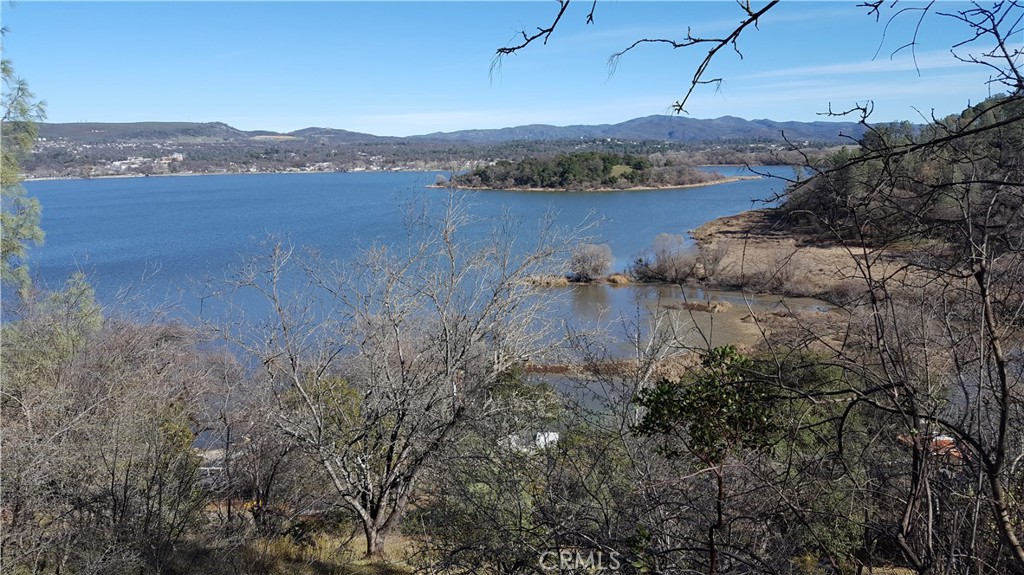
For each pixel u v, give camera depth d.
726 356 3.42
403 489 9.30
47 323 12.09
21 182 16.17
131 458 8.09
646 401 3.74
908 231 2.64
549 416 7.63
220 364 11.71
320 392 9.10
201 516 9.27
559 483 5.09
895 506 3.42
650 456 4.90
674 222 52.25
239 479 9.77
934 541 3.09
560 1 2.04
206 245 42.69
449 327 9.31
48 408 8.48
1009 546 2.36
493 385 9.01
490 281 9.87
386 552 9.01
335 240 34.06
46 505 7.30
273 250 16.86
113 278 30.95
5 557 6.54
